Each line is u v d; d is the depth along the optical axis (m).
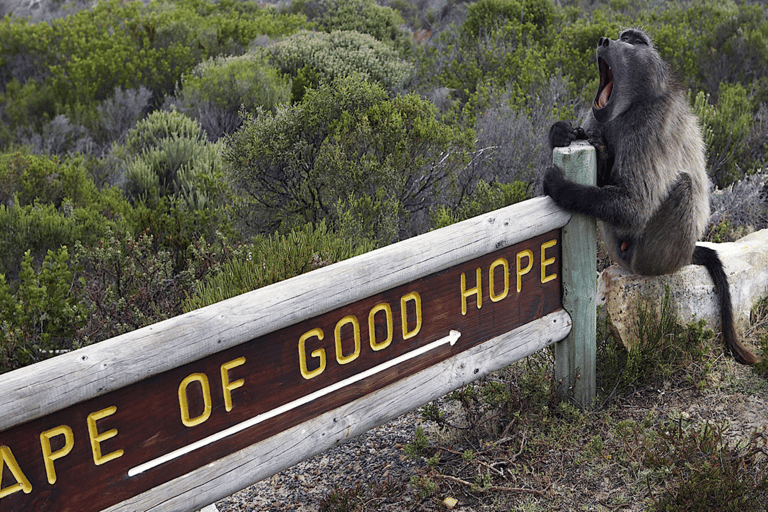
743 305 4.13
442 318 2.84
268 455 2.39
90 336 4.44
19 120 10.35
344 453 3.49
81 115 10.25
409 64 10.45
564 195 3.07
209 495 2.28
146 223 5.88
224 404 2.28
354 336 2.57
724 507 2.63
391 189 5.74
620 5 13.21
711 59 9.05
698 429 3.22
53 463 1.96
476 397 3.40
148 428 2.12
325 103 6.11
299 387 2.45
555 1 13.76
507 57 9.71
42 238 5.68
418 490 3.06
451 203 6.02
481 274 2.92
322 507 2.97
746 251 4.15
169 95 11.19
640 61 3.38
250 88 9.74
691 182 3.64
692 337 3.66
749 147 7.03
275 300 2.29
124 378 2.01
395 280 2.59
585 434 3.30
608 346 3.72
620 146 3.46
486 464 3.03
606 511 2.82
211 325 2.15
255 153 5.91
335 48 11.05
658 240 3.66
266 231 6.00
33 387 1.86
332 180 5.71
